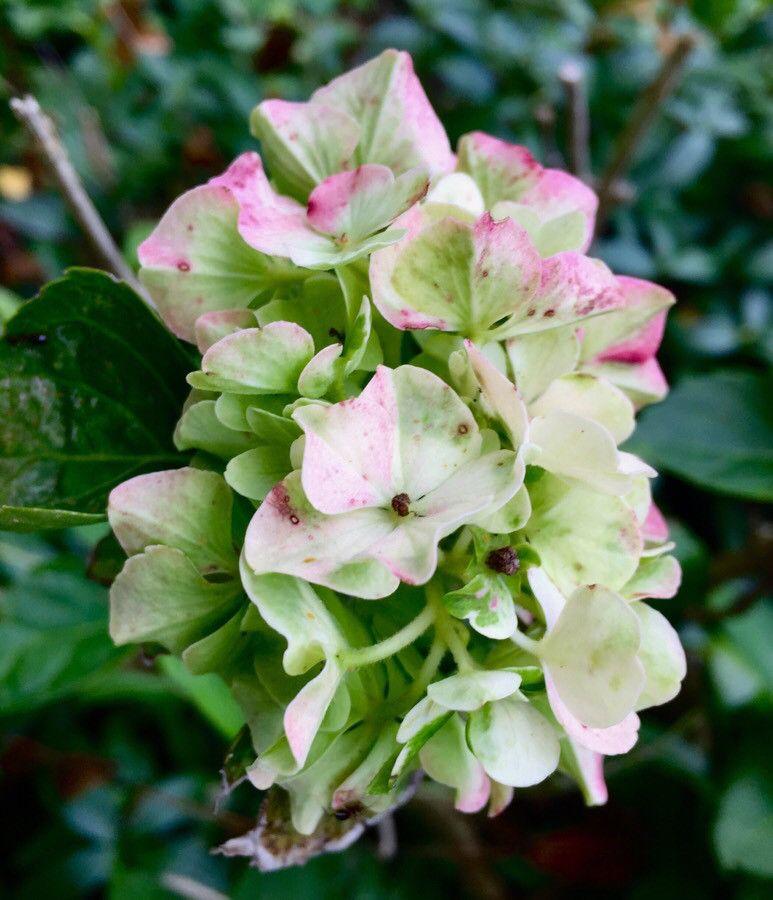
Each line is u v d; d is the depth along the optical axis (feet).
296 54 1.55
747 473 1.00
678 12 1.42
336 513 0.46
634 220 1.46
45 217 1.44
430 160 0.58
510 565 0.48
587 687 0.47
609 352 0.60
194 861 1.15
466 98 1.46
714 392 1.05
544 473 0.53
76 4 1.45
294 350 0.47
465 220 0.53
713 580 1.04
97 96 1.49
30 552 1.11
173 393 0.63
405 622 0.51
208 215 0.53
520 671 0.48
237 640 0.51
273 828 0.54
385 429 0.48
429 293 0.51
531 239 0.55
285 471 0.49
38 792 1.24
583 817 1.18
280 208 0.55
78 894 1.14
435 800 1.05
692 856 1.12
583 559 0.51
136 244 1.19
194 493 0.51
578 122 1.01
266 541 0.46
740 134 1.44
